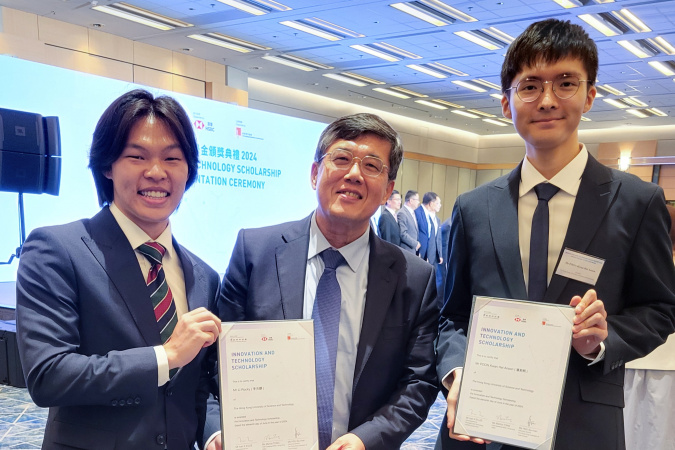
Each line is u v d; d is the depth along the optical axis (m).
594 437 1.37
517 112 1.42
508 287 1.48
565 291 1.41
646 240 1.40
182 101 6.22
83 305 1.25
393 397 1.51
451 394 1.39
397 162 1.51
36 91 5.75
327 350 1.46
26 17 7.77
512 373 1.30
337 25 8.01
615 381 1.42
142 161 1.31
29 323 1.19
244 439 1.25
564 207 1.46
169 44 9.36
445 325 1.67
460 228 1.64
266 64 10.59
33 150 3.78
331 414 1.43
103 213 1.36
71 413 1.25
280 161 7.45
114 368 1.17
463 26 7.81
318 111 13.74
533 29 1.41
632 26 7.51
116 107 1.32
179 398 1.34
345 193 1.44
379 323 1.49
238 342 1.28
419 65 10.25
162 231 1.42
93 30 8.57
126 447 1.23
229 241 6.81
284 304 1.48
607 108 13.23
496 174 19.45
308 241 1.57
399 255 1.61
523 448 1.39
